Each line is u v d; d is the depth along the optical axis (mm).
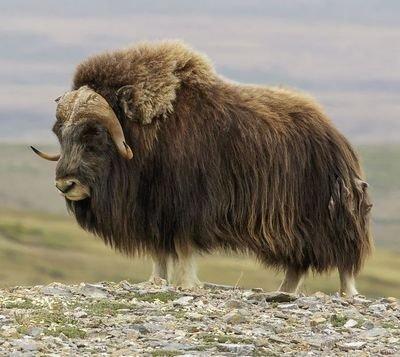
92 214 43312
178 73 43000
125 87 42281
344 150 44094
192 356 25234
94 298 33750
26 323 28625
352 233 43031
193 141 42062
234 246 43031
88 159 42094
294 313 32594
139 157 42250
